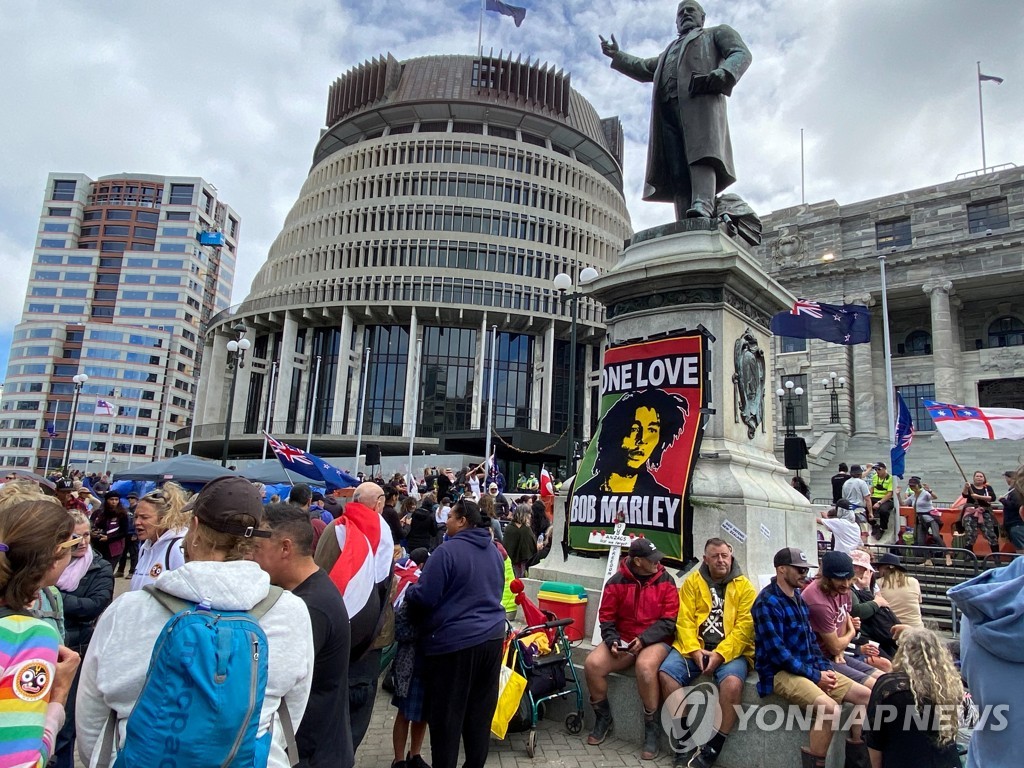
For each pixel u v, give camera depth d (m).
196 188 143.75
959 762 3.44
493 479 22.33
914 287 41.06
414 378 58.41
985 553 13.32
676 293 6.96
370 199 67.88
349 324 60.06
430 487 20.97
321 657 2.96
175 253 138.88
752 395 6.98
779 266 48.16
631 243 7.70
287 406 59.88
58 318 130.12
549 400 59.62
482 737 4.39
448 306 59.22
